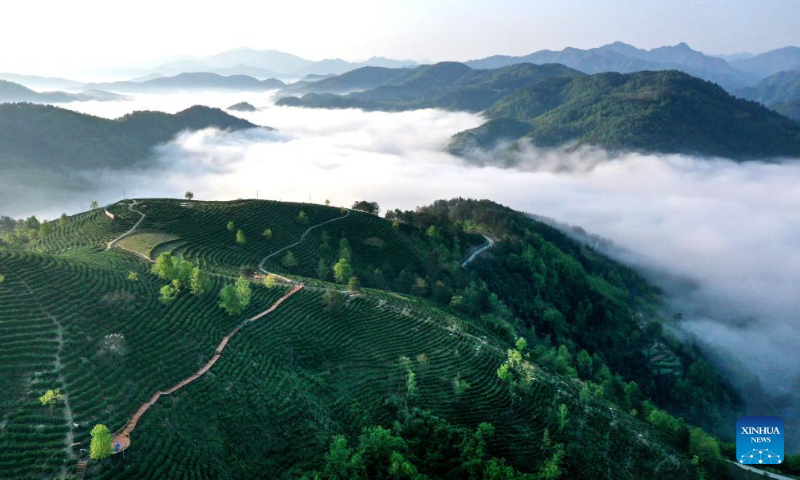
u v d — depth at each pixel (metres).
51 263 101.88
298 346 103.44
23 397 68.12
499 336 142.25
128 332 88.19
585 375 156.88
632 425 107.62
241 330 102.50
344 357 105.00
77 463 60.38
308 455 77.31
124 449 63.84
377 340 113.62
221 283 121.81
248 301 109.50
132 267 121.00
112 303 94.56
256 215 194.75
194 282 108.94
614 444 98.06
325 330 112.25
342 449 73.38
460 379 105.25
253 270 144.88
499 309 170.62
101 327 86.44
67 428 64.81
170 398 76.06
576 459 92.00
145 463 62.84
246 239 172.88
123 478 60.19
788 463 118.38
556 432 97.06
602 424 102.50
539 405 102.69
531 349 146.88
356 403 92.69
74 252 135.75
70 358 76.25
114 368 77.62
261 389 85.94
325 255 178.12
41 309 85.50
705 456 106.25
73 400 69.00
